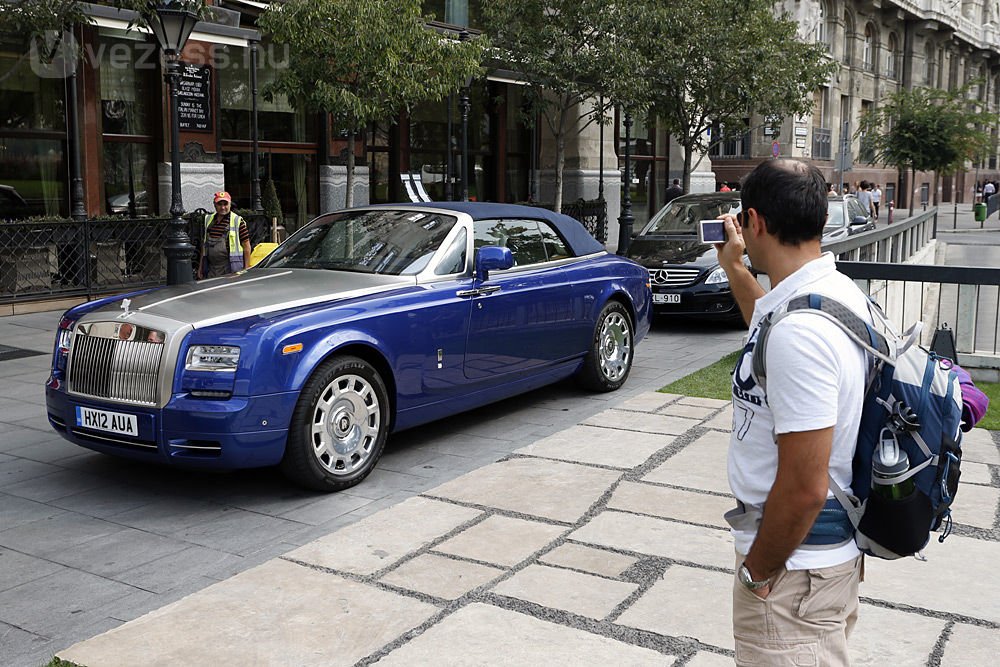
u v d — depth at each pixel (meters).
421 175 18.83
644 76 16.03
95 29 13.09
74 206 12.26
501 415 6.80
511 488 4.90
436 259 5.87
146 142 14.01
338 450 5.05
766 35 17.45
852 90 41.62
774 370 1.78
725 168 34.84
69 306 12.04
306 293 5.27
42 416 6.72
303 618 3.42
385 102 11.73
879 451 1.82
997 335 8.03
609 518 4.44
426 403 5.64
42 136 12.85
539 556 3.99
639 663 3.06
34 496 5.00
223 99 15.02
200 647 3.20
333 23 10.88
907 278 7.86
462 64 12.06
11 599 3.72
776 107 18.59
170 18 9.48
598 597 3.58
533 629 3.31
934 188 54.34
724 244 2.37
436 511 4.57
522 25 14.88
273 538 4.40
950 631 3.29
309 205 16.61
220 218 10.23
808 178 1.89
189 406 4.60
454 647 3.19
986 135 34.62
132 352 4.77
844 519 1.87
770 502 1.80
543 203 20.33
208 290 5.38
